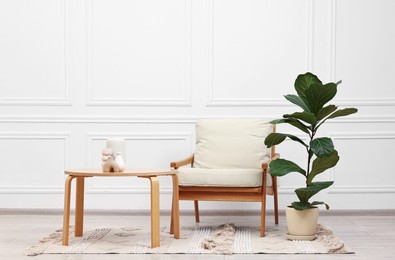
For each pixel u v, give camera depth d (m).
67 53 4.90
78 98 4.91
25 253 3.18
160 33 4.91
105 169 3.39
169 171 3.48
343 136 4.86
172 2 4.90
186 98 4.89
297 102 3.70
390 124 4.88
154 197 3.34
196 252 3.23
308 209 3.62
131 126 4.90
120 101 4.90
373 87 4.88
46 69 4.91
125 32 4.91
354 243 3.57
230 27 4.89
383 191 4.87
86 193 4.89
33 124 4.91
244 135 4.20
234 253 3.23
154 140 4.90
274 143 3.77
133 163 4.90
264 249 3.31
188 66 4.89
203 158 4.20
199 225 4.31
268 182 3.88
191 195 3.77
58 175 4.91
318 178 4.87
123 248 3.34
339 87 4.88
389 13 4.88
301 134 4.87
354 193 4.88
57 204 4.91
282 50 4.89
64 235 3.40
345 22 4.88
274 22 4.89
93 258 3.10
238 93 4.89
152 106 4.90
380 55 4.89
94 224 4.33
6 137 4.89
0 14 4.91
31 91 4.91
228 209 4.83
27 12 4.91
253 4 4.88
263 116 4.87
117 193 4.89
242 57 4.89
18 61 4.91
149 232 3.94
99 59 4.91
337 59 4.89
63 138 4.91
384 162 4.88
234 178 3.69
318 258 3.11
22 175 4.90
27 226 4.23
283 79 4.88
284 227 4.20
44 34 4.91
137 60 4.91
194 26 4.90
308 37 4.88
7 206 4.90
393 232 3.99
